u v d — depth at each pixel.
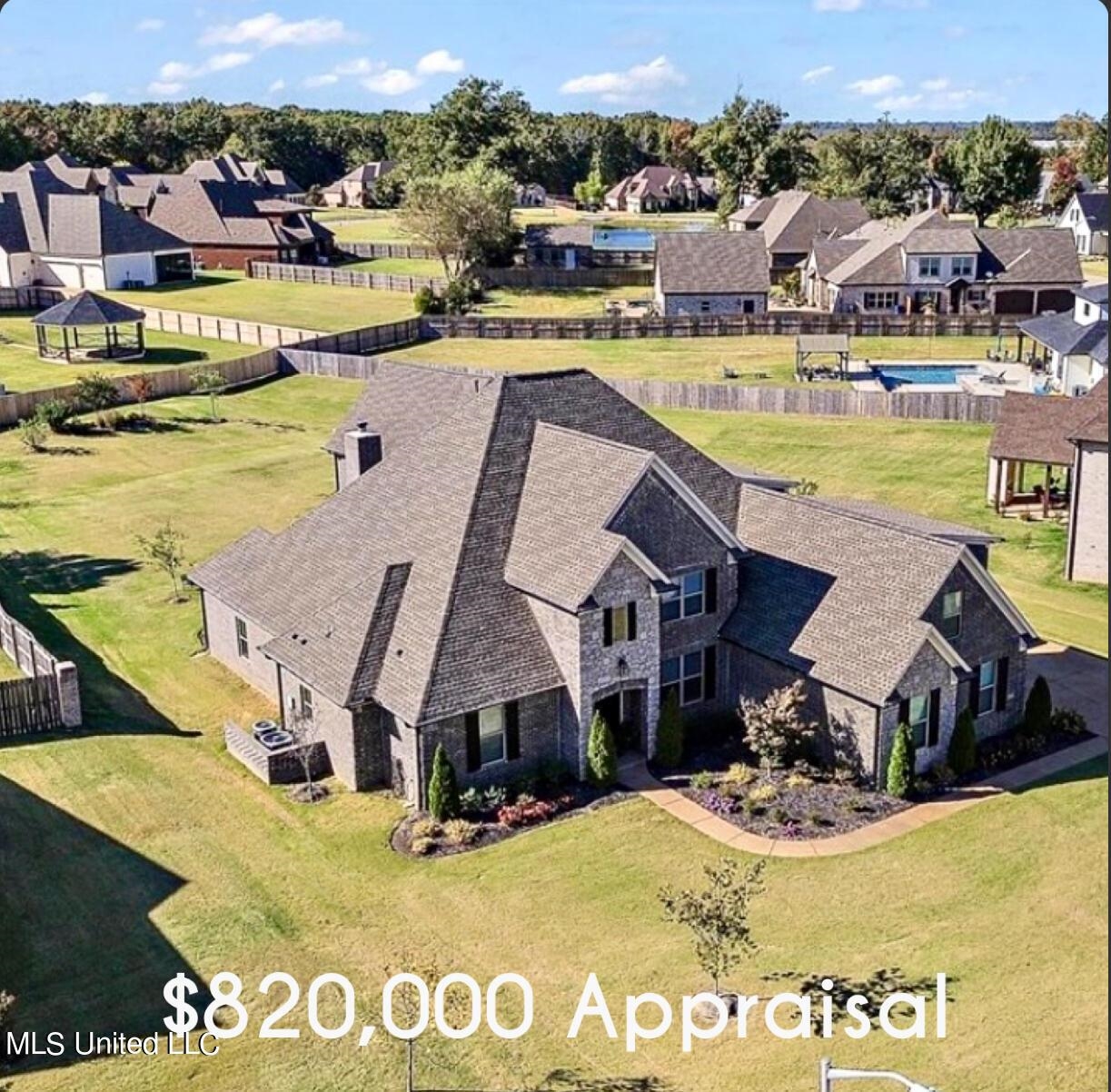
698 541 31.62
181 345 87.50
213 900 24.45
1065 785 28.92
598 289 116.75
